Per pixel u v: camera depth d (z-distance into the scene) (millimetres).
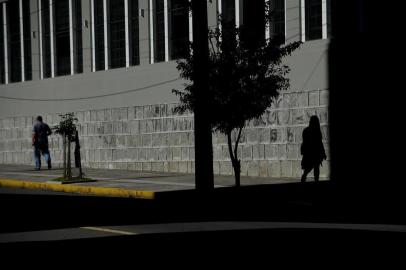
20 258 9008
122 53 29562
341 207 15844
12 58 35062
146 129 28031
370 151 20859
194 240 10508
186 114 26453
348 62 21375
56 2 32406
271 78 18938
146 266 8328
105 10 30016
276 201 17156
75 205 16641
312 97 22406
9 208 15820
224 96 18547
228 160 25109
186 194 18094
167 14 27594
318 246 9836
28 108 33469
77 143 23297
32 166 31844
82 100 30672
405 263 8422
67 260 8820
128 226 12422
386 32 20578
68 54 31797
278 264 8391
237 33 18766
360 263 8430
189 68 18953
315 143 20000
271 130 23734
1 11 35031
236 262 8547
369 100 20891
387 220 13320
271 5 24109
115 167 29375
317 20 22703
